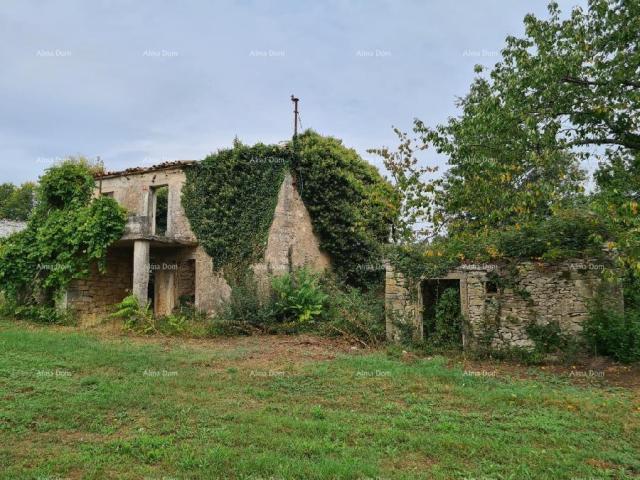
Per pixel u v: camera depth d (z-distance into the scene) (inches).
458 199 412.2
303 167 667.4
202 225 636.1
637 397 288.5
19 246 630.5
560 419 248.4
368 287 679.7
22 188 1445.6
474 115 420.2
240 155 635.5
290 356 407.8
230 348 448.5
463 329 440.8
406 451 206.5
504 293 432.1
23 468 187.6
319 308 555.8
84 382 305.9
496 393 295.0
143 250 577.0
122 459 195.9
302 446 206.8
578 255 407.8
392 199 432.8
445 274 457.7
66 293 601.0
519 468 189.2
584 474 184.7
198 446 208.5
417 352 436.1
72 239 595.5
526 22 391.9
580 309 405.4
